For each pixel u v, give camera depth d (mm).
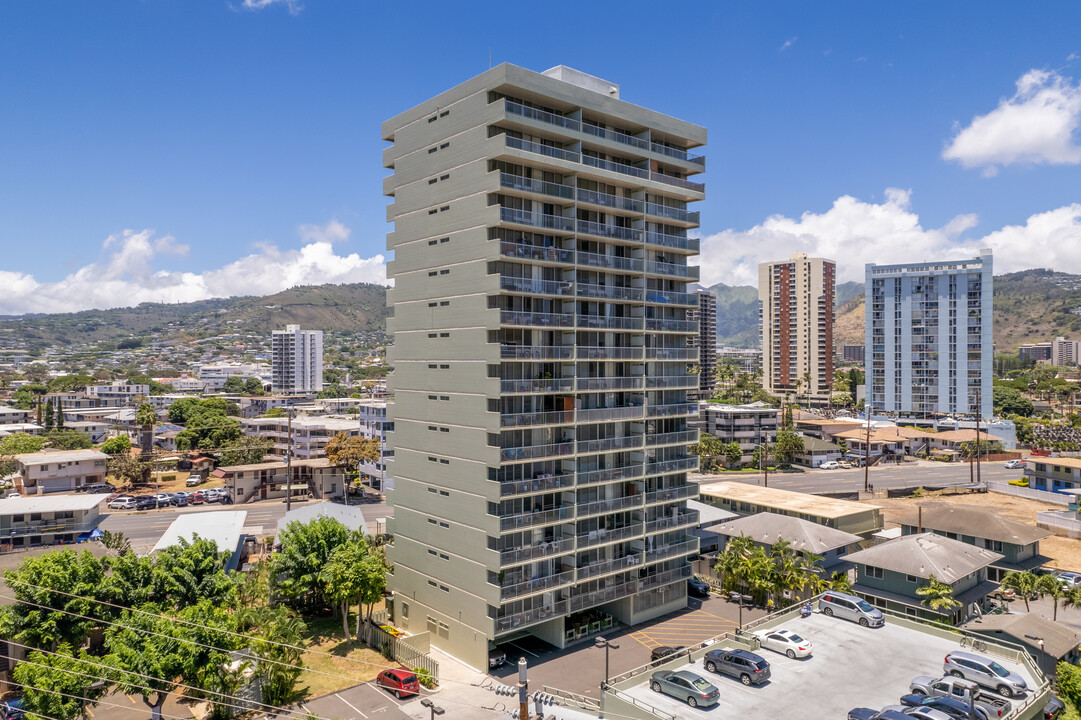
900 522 82500
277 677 50156
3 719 46594
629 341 68500
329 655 58719
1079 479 124062
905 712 38531
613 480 63375
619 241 64938
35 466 123375
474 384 57188
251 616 51438
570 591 60344
